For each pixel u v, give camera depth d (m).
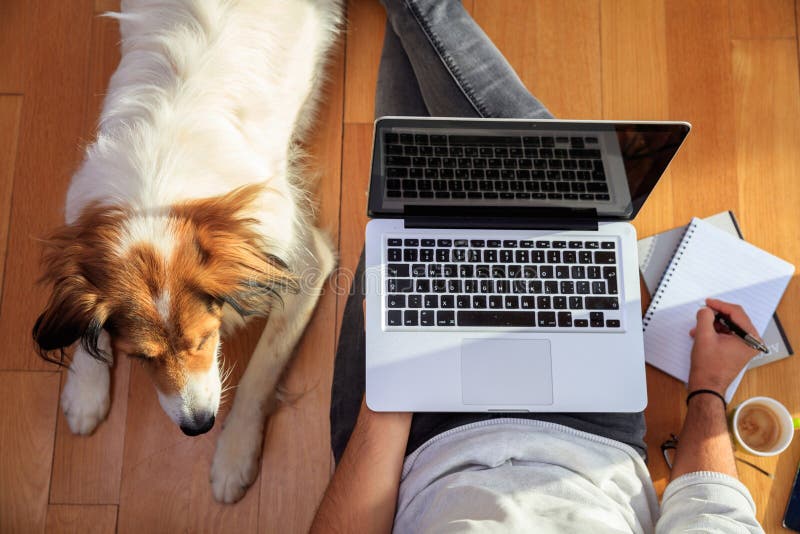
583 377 1.23
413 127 1.06
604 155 1.11
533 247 1.25
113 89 1.34
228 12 1.36
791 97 1.68
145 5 1.37
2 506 1.53
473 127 1.06
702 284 1.55
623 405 1.23
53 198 1.66
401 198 1.21
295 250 1.49
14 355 1.59
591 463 1.14
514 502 1.01
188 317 1.19
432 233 1.25
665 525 1.13
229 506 1.53
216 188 1.26
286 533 1.53
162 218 1.17
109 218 1.16
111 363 1.55
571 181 1.14
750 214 1.63
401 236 1.24
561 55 1.71
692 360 1.43
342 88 1.71
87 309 1.16
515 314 1.24
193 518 1.53
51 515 1.53
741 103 1.68
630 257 1.25
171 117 1.26
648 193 1.19
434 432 1.26
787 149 1.66
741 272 1.55
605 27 1.70
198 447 1.55
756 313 1.54
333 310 1.61
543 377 1.23
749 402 1.45
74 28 1.72
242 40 1.37
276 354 1.52
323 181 1.67
